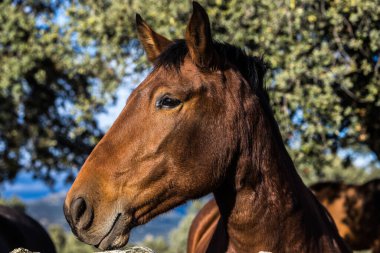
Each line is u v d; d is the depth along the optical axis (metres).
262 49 5.16
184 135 2.43
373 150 5.90
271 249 2.53
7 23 6.45
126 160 2.40
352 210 6.63
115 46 5.89
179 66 2.50
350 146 6.13
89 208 2.34
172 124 2.42
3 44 6.77
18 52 6.67
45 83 6.89
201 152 2.45
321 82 5.28
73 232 2.37
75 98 7.31
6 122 7.42
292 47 5.00
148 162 2.41
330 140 5.29
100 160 2.41
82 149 7.41
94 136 6.83
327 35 5.26
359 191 6.68
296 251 2.56
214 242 2.80
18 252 2.26
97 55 6.25
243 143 2.51
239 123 2.51
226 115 2.49
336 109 5.05
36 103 7.30
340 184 6.89
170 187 2.44
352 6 4.87
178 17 5.46
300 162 5.59
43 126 7.52
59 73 7.05
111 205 2.38
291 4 4.89
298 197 2.62
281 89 5.23
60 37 6.45
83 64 6.20
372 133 5.77
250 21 5.27
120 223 2.39
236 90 2.54
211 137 2.46
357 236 6.65
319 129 5.12
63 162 7.42
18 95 6.62
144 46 2.88
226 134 2.48
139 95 2.48
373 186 6.64
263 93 2.71
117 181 2.39
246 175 2.52
